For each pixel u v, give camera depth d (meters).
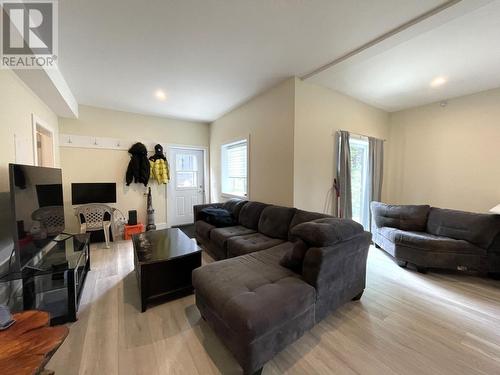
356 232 1.81
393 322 1.72
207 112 4.29
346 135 3.23
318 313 1.54
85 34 1.90
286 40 2.03
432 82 2.91
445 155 3.55
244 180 4.10
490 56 2.27
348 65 2.45
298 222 2.45
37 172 1.94
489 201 3.15
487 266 2.37
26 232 1.75
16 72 2.09
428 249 2.52
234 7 1.61
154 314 1.82
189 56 2.29
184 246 2.32
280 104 2.96
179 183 4.95
